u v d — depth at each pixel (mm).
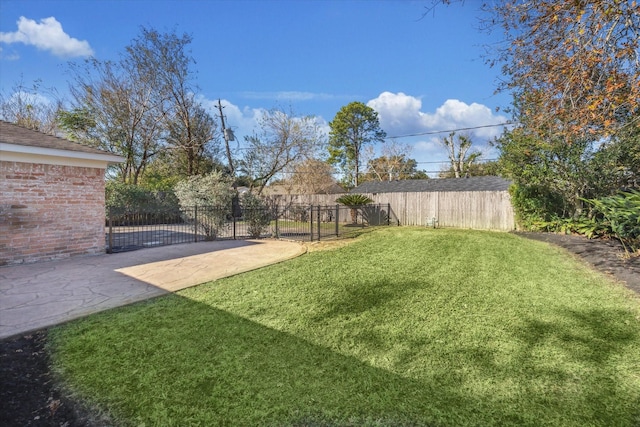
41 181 6492
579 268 6043
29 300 4195
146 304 4090
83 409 2158
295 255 7320
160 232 11953
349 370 2609
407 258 6840
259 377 2504
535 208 11367
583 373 2553
